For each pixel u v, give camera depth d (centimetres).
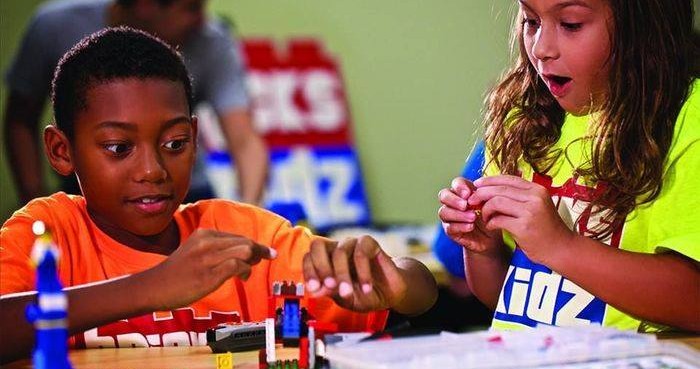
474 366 125
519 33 189
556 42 168
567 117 186
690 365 128
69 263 173
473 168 207
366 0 519
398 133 529
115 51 169
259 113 498
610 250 162
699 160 167
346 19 517
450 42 530
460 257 217
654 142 169
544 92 188
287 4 509
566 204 180
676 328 168
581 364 128
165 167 169
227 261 139
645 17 168
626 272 160
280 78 504
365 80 522
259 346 158
